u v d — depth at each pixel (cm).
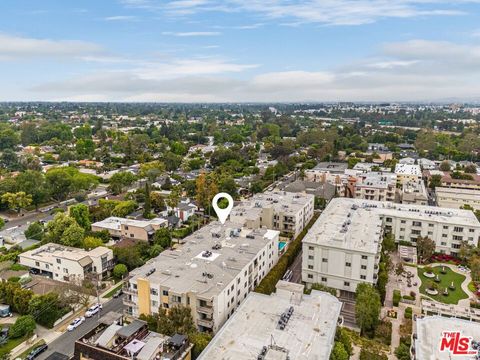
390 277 11288
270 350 6075
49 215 16550
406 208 14150
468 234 12544
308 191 18488
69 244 12394
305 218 14812
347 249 10012
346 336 7219
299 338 6512
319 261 10431
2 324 8850
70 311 9375
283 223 13525
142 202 18212
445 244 12862
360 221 12150
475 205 17438
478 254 11962
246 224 12594
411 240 13288
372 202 14862
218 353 6144
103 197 19475
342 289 10288
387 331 8381
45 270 11112
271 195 15950
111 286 10794
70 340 8381
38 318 8850
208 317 7744
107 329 6681
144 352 6122
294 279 11262
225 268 8944
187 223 15900
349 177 19575
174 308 7488
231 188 19162
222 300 7975
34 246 12762
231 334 6631
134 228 13412
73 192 19288
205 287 8050
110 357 6166
